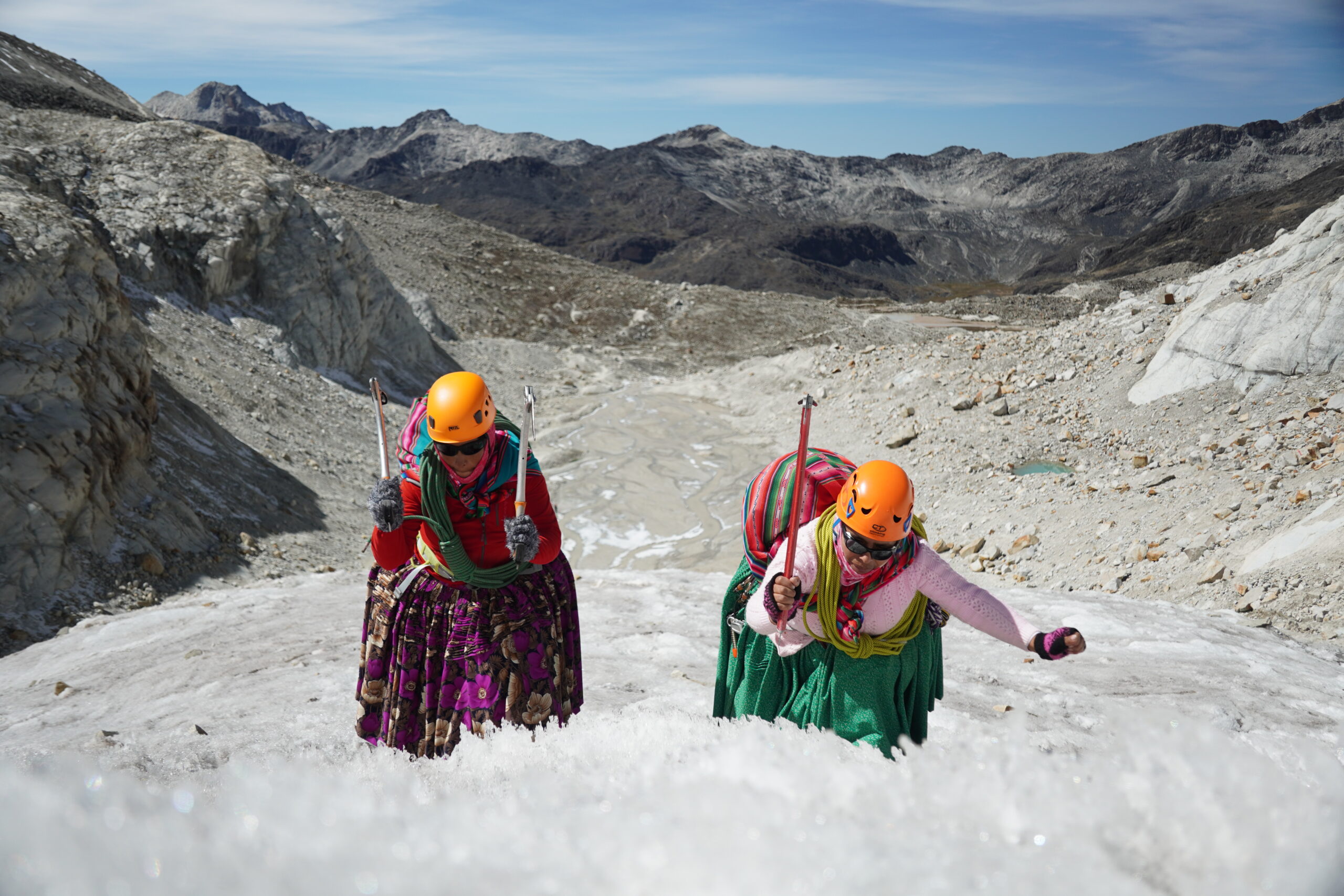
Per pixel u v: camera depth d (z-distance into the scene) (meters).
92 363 12.90
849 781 1.60
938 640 2.89
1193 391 14.95
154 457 14.00
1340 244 13.92
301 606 8.20
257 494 15.66
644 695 4.45
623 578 9.81
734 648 2.98
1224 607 8.98
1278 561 9.36
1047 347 20.09
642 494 20.17
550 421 26.27
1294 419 12.63
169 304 21.20
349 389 24.56
